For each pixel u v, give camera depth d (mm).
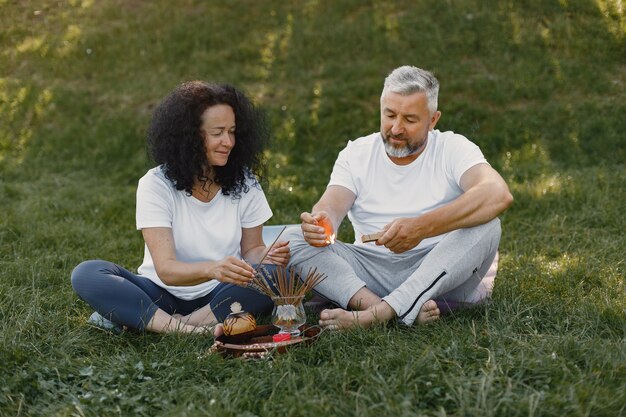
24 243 5730
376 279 4113
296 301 3609
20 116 9602
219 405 2877
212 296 4078
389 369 3168
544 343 3357
